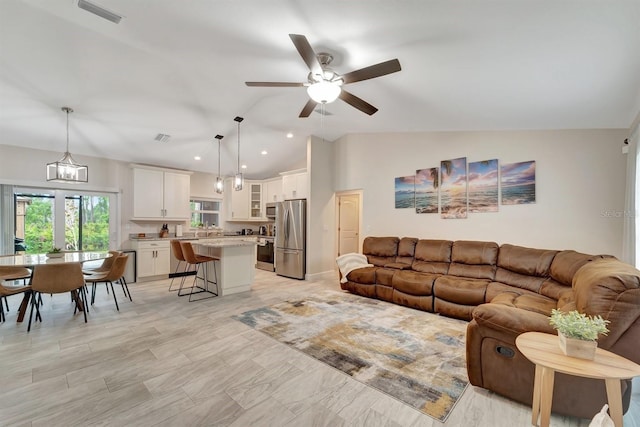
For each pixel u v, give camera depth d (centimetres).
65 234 505
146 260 550
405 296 392
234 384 208
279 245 618
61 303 405
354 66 283
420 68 280
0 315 329
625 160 331
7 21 239
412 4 195
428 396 195
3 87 321
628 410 181
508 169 398
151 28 246
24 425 164
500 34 216
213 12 222
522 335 171
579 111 314
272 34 246
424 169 475
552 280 314
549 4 181
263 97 415
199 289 488
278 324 326
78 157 511
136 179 562
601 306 161
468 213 430
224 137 547
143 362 238
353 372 225
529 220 382
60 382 207
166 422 168
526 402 181
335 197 623
